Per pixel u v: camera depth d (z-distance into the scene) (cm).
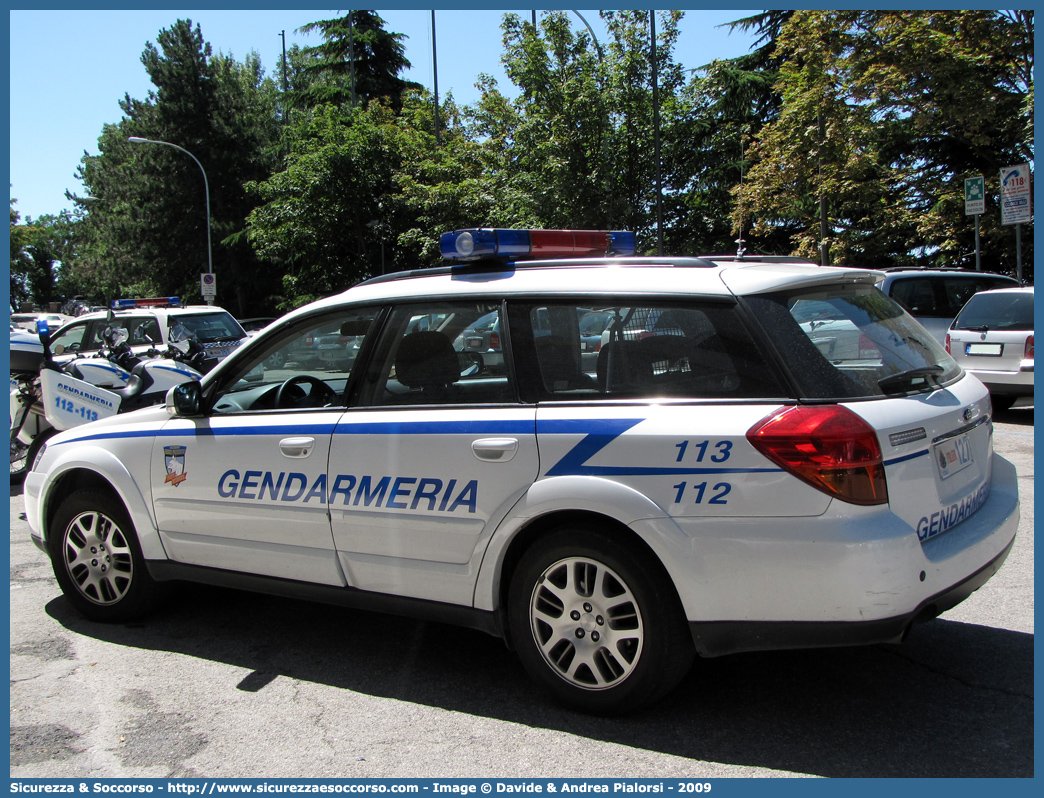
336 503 359
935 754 288
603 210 2141
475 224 2431
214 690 354
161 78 4028
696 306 309
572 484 306
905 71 1681
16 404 741
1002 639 380
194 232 4138
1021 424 959
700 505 289
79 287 7781
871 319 329
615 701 310
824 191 1855
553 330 330
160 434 411
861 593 274
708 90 2245
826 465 275
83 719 330
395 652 391
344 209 2866
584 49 2134
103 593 434
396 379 357
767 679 348
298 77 4609
